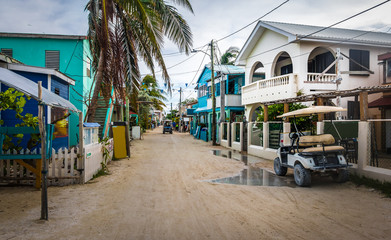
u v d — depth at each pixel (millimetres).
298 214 4805
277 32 16016
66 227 4066
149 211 4914
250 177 8367
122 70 11773
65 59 15414
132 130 25797
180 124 47500
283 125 11211
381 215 4719
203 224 4297
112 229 4031
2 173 6629
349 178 7488
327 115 13695
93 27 11094
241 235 3867
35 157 6320
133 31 12141
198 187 6918
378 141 13812
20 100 7047
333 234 3906
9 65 9094
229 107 22016
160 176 8305
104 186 6824
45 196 4367
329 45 14953
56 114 10891
